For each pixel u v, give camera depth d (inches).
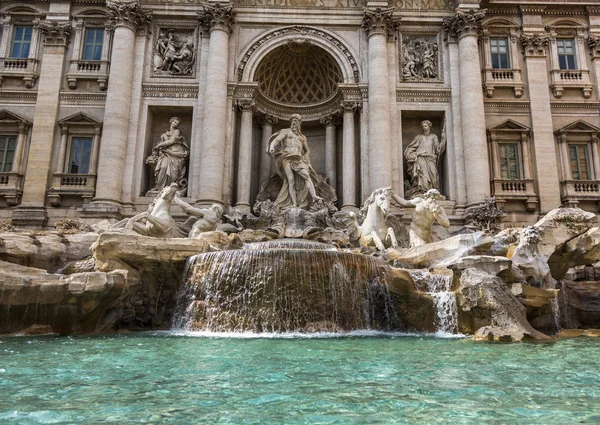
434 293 506.9
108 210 933.8
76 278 482.9
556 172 1042.7
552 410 182.7
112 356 315.6
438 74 1074.1
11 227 914.1
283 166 971.3
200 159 998.4
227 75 1032.8
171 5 1069.1
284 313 515.5
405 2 1090.1
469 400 198.2
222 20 1037.8
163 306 581.6
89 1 1090.7
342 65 1058.1
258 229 901.8
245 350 345.4
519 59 1109.7
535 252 576.7
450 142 1035.3
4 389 215.8
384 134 991.6
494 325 440.8
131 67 1029.8
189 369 265.7
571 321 596.1
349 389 217.2
